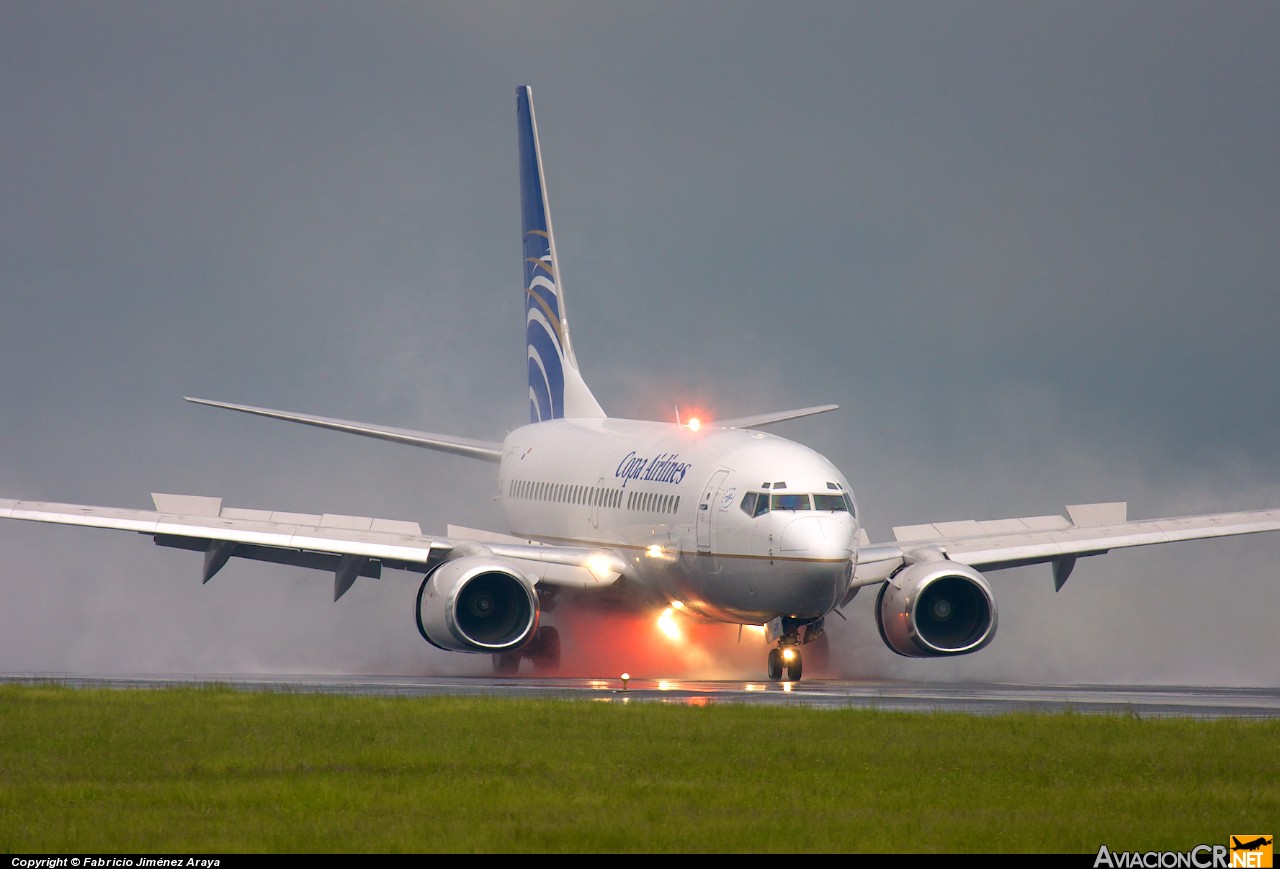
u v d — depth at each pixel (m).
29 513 132.12
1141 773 67.75
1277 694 114.38
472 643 125.12
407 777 66.06
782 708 88.62
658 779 65.75
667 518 129.50
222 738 76.12
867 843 54.00
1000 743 75.19
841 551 115.94
